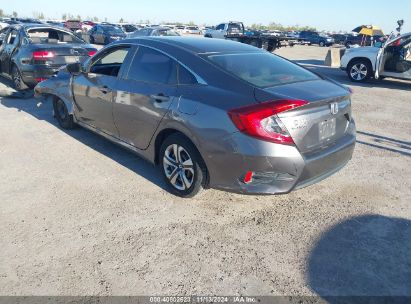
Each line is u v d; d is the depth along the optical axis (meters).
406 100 9.33
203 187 3.69
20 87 8.65
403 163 5.02
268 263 2.92
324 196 4.02
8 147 5.27
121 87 4.29
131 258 2.95
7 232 3.26
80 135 5.84
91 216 3.53
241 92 3.26
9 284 2.65
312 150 3.32
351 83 11.97
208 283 2.70
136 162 4.82
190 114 3.43
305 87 3.44
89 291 2.60
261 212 3.67
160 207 3.71
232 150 3.15
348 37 40.25
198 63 3.64
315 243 3.18
